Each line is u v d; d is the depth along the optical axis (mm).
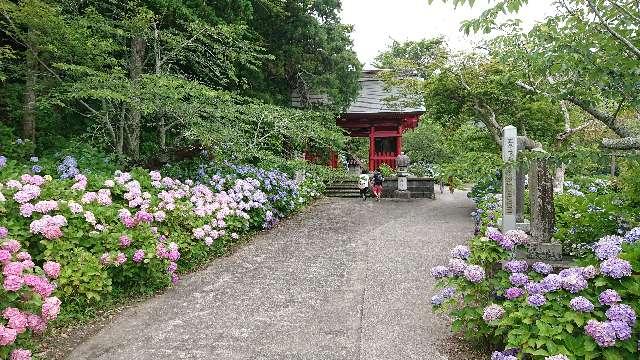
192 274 6344
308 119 11203
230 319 4770
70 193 5574
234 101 10641
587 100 3916
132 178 7191
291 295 5531
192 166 9461
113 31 8297
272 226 9945
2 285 3215
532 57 3846
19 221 4801
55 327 4328
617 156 3516
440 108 13305
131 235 5199
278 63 14484
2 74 7359
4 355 3127
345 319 4773
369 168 21062
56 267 4078
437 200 15430
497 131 12094
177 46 9180
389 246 8141
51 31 7297
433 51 13352
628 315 2930
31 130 8414
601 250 3326
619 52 3395
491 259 4074
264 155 9211
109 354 3955
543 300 3203
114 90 7691
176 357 3918
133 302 5199
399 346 4121
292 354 3988
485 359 3820
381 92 20609
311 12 15852
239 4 11500
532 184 4816
